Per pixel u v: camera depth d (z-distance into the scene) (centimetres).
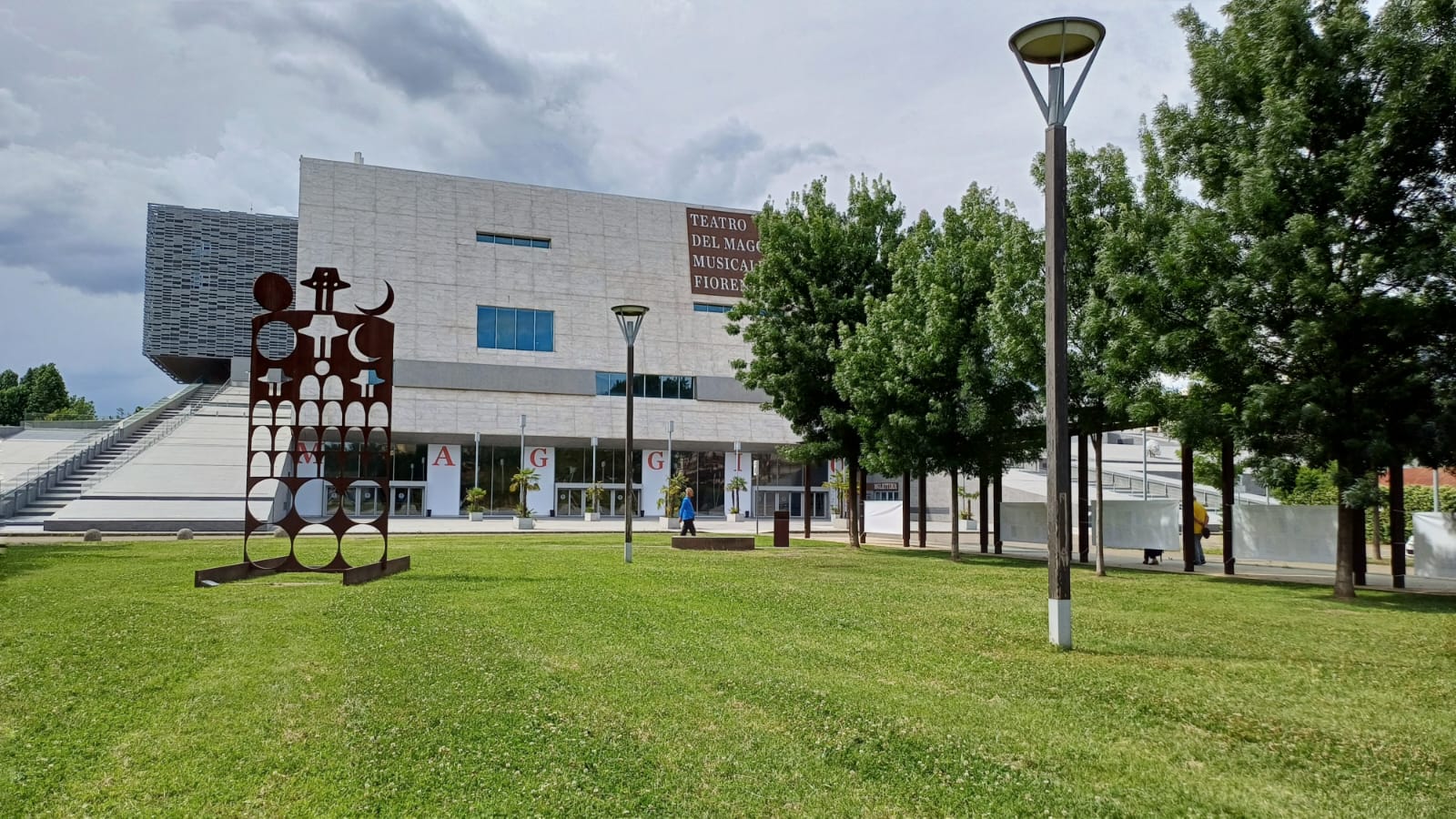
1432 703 802
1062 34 1112
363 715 714
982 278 2403
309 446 5941
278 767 599
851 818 526
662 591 1586
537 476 5903
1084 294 2097
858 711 746
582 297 6838
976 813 538
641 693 798
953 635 1151
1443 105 1488
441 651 975
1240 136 1694
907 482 3422
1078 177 2112
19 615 1208
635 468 6706
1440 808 553
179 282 9419
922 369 2411
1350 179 1531
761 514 6969
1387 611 1433
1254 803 560
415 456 6200
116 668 877
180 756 619
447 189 6675
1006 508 3153
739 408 6975
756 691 812
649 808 534
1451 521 1872
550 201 6938
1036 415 2531
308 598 1433
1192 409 1733
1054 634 1084
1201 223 1664
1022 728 712
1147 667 954
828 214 3106
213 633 1078
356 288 6291
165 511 4319
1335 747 672
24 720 697
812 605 1423
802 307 3105
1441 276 1493
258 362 1820
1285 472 1673
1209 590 1742
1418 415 1570
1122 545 2586
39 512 4228
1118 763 633
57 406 10294
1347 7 1608
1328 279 1530
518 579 1767
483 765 602
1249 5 1720
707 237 7281
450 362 6356
